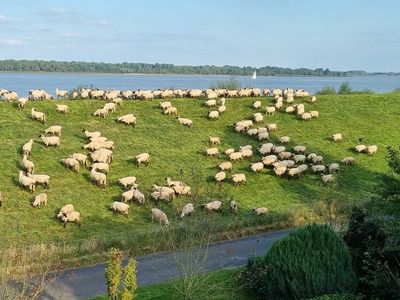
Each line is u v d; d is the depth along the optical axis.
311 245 20.44
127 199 35.59
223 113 55.78
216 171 43.16
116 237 29.94
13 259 24.73
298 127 55.88
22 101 47.28
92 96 53.53
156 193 36.22
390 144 55.72
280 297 20.44
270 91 67.88
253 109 58.22
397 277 19.00
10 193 34.38
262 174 43.91
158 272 25.64
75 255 27.53
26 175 36.41
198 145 47.75
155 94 57.31
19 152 39.66
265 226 34.31
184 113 54.38
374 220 21.81
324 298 18.59
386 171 48.59
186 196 37.62
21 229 30.64
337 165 46.38
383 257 20.44
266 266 21.27
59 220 32.31
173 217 34.44
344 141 54.47
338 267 19.98
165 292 22.72
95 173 37.50
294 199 40.53
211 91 60.50
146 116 51.78
